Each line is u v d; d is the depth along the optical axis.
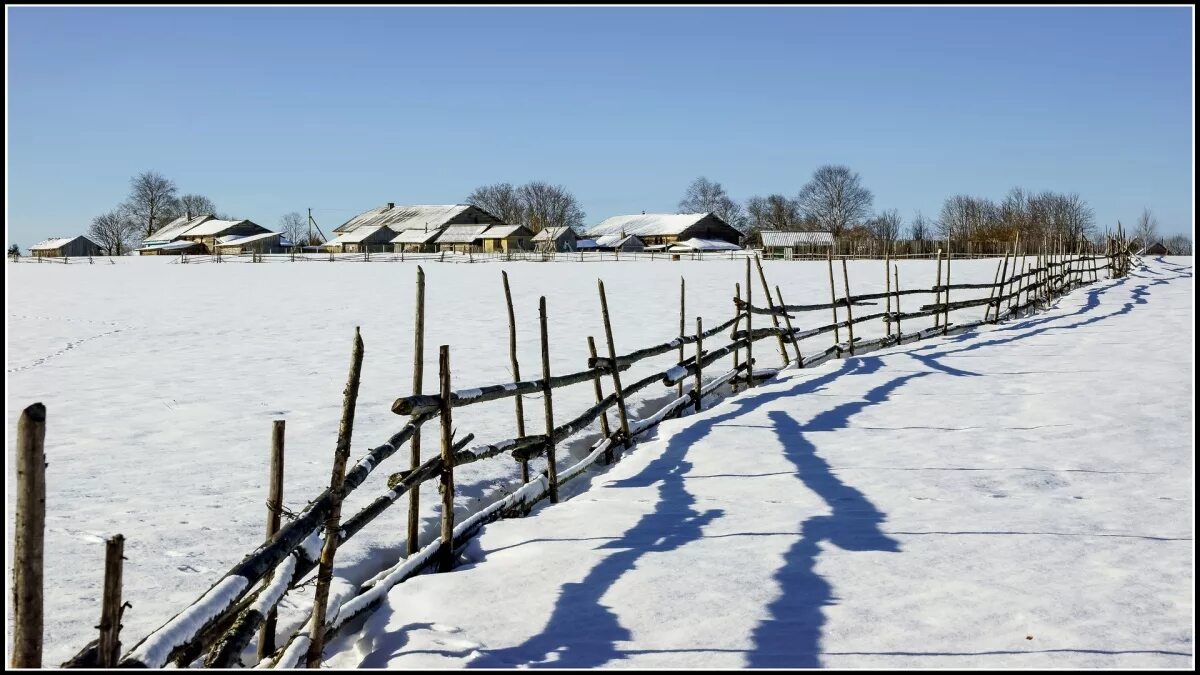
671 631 3.82
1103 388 9.80
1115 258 28.75
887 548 4.87
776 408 9.34
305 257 66.38
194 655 2.88
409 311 22.88
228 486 6.54
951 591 4.21
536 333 17.75
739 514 5.66
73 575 4.58
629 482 6.67
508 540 5.30
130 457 7.52
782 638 3.71
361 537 5.32
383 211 99.06
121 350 15.63
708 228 90.00
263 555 3.22
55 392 11.13
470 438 5.47
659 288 28.81
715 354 10.18
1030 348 13.29
